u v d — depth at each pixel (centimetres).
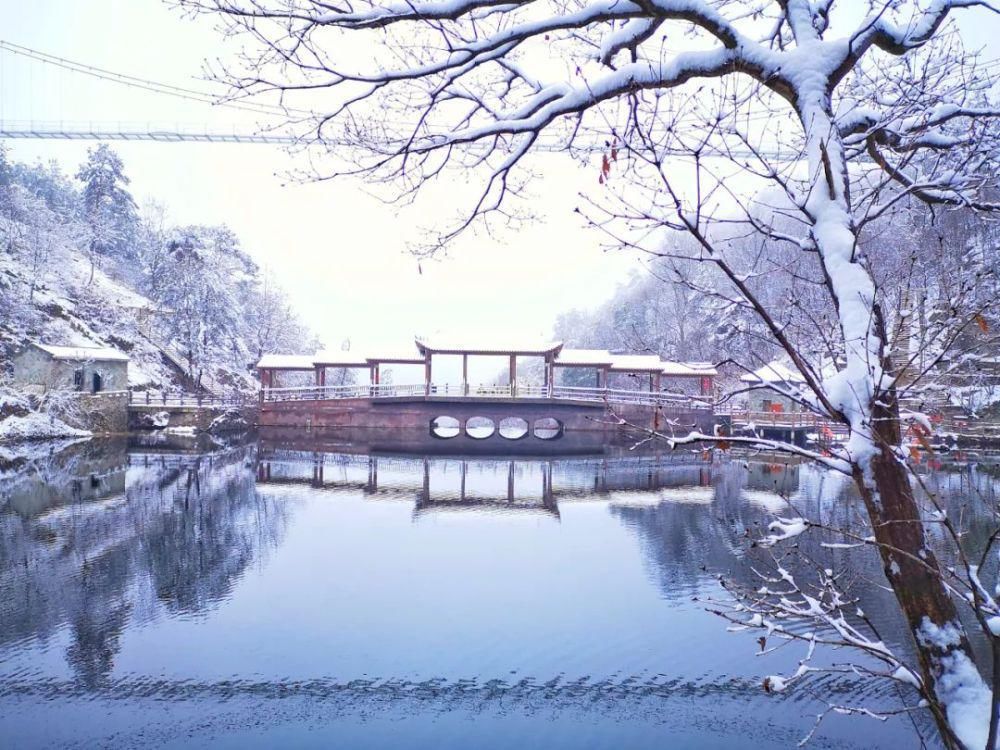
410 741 999
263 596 1603
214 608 1526
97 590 1641
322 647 1314
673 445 367
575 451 4359
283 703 1103
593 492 2920
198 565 1853
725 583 436
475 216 534
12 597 1589
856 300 346
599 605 1533
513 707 1091
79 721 1048
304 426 5088
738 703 1095
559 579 1722
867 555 1731
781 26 504
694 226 312
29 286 5872
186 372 6738
